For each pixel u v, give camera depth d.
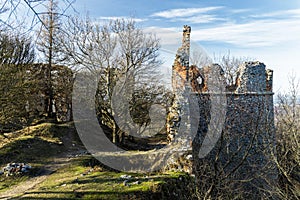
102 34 13.10
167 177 8.60
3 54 10.98
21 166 10.13
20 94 13.71
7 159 11.47
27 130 16.45
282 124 14.30
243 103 14.04
